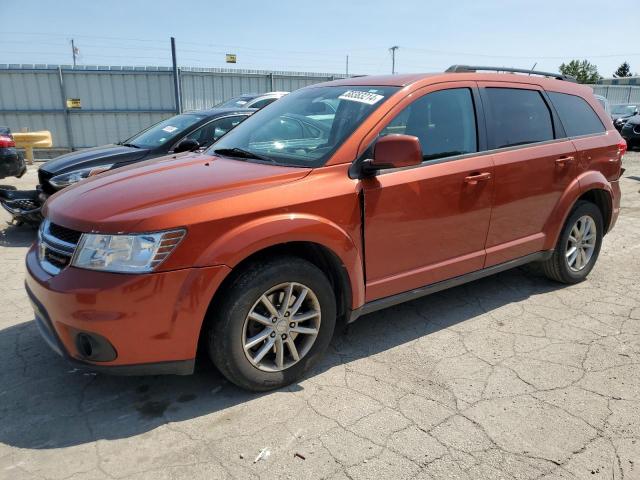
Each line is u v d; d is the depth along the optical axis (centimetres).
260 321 280
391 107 328
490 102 380
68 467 236
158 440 255
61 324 253
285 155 327
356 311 318
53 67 1495
